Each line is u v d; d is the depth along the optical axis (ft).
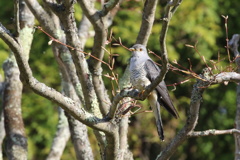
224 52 64.23
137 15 62.95
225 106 68.64
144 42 32.01
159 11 62.03
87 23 43.86
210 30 62.69
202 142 70.33
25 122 65.72
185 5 62.85
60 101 24.07
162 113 66.03
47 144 64.28
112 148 26.40
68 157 65.46
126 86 32.12
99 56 29.99
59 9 27.71
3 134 38.75
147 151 69.67
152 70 31.32
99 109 29.73
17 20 22.17
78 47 28.43
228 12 64.54
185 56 64.59
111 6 29.12
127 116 29.53
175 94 67.41
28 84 23.11
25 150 33.37
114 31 61.36
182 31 63.41
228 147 71.41
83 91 29.14
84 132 33.47
